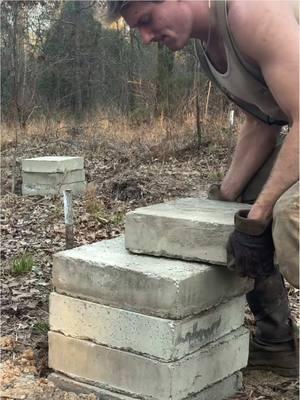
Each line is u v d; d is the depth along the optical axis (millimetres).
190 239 1277
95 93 10953
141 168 5582
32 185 4543
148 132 7285
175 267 1252
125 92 9742
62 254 1341
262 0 1155
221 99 7035
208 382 1312
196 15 1231
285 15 1156
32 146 7195
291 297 2074
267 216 1172
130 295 1240
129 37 10523
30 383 1376
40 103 9312
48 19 8883
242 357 1423
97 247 1407
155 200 4199
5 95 8180
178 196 4281
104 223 3457
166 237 1302
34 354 1548
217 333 1331
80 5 10188
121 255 1337
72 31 10484
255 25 1147
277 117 1348
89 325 1304
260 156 1488
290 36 1141
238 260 1203
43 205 4152
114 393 1281
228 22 1193
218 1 1198
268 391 1429
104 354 1288
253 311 1548
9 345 1622
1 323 1826
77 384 1332
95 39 10820
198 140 6316
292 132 1146
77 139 7559
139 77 8828
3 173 5520
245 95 1340
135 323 1237
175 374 1211
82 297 1312
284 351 1521
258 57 1175
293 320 1566
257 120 1490
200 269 1245
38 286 2219
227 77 1311
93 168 5809
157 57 8258
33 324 1806
